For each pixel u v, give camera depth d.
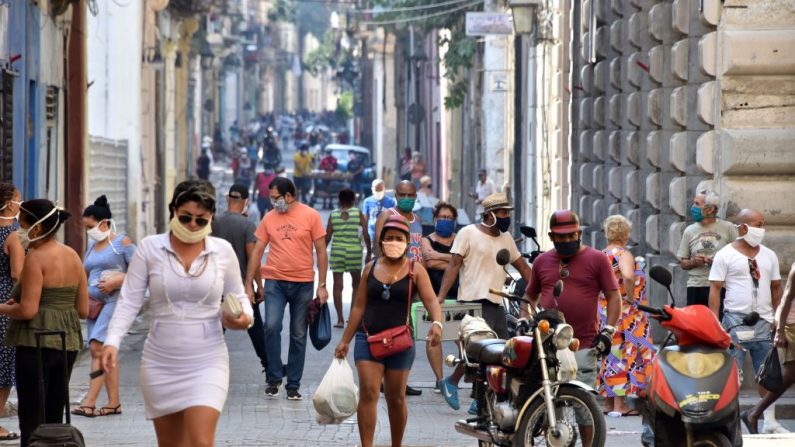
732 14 42.62
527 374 27.02
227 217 40.44
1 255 30.75
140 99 89.56
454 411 37.16
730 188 42.81
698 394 24.66
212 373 22.44
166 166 110.88
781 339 33.34
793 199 42.56
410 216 44.97
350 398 29.38
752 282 35.09
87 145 71.00
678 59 46.00
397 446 29.02
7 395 31.62
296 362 38.78
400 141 182.12
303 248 38.78
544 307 29.89
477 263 37.03
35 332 26.86
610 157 60.38
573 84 68.50
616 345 36.34
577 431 26.80
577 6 68.06
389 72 186.12
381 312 28.50
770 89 42.94
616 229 36.47
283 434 33.25
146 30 92.94
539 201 81.31
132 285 22.52
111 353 22.14
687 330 25.47
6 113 49.53
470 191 116.31
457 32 109.62
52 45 60.38
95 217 35.22
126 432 33.25
